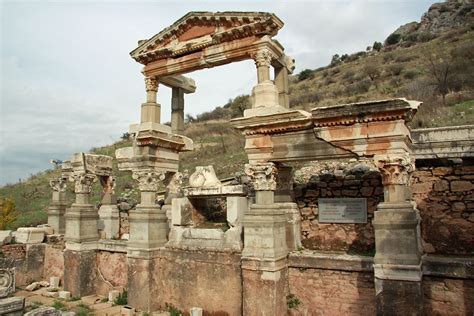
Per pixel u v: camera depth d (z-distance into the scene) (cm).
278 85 1148
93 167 1366
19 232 1471
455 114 1866
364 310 809
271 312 831
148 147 1131
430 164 934
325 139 828
